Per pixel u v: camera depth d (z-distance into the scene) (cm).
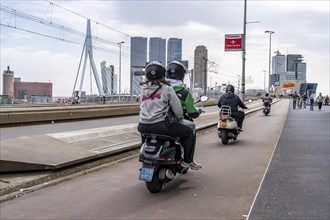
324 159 921
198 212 519
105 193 613
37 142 863
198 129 1617
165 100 598
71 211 524
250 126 1883
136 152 1003
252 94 12344
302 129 1683
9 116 1848
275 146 1145
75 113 2338
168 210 527
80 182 684
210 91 8612
